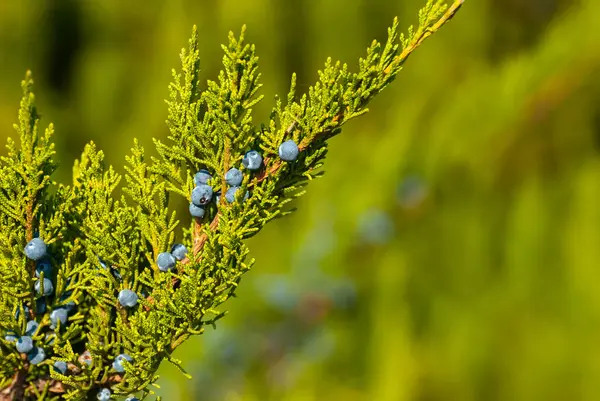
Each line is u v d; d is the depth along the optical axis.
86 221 0.74
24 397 0.75
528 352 1.33
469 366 1.33
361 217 1.37
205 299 0.74
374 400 1.26
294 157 0.74
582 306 1.32
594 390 1.31
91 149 0.75
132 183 0.75
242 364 1.26
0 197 0.74
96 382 0.74
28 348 0.74
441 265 1.36
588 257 1.32
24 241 0.74
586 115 1.24
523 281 1.34
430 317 1.35
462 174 1.35
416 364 1.30
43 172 0.74
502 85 1.29
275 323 1.31
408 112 1.47
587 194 1.32
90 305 0.75
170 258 0.74
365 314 1.33
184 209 1.39
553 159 1.31
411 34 0.74
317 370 1.29
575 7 1.22
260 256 1.54
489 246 1.37
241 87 0.74
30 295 0.74
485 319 1.35
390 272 1.33
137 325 0.74
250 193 0.75
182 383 1.22
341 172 1.50
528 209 1.34
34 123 0.74
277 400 1.26
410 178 1.39
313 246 1.36
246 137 0.74
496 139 1.30
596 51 1.16
